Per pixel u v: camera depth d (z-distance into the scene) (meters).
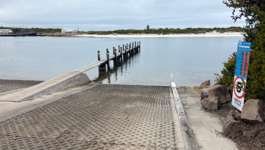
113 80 12.37
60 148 2.60
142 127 3.50
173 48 36.19
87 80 9.61
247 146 2.78
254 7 3.71
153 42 56.03
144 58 23.64
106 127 3.48
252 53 4.02
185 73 14.27
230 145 2.91
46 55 25.78
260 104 3.18
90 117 4.01
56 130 3.25
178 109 4.45
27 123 3.50
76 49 34.84
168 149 2.68
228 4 4.30
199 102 5.35
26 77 12.86
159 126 3.56
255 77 3.65
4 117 3.78
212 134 3.29
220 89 4.82
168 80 12.14
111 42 56.41
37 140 2.82
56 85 6.89
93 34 125.38
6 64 18.34
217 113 4.32
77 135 3.08
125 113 4.35
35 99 5.41
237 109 4.15
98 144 2.78
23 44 48.06
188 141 2.89
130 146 2.74
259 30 4.02
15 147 2.57
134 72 15.12
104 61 14.96
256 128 2.94
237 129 3.13
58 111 4.30
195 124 3.75
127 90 7.18
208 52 28.50
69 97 5.73
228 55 24.64
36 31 152.75
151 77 13.12
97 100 5.52
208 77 12.82
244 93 3.50
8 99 5.18
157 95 6.40
